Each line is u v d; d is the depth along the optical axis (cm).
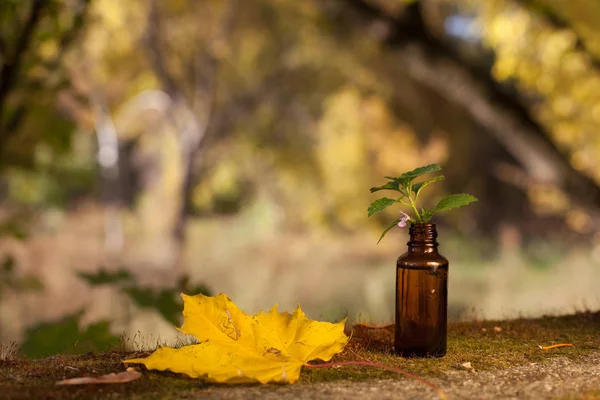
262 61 523
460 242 508
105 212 625
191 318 59
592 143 220
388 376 60
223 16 451
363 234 522
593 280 339
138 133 639
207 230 594
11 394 56
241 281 410
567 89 200
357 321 75
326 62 513
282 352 59
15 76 95
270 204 596
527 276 388
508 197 548
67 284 321
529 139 184
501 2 188
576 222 326
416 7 173
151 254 465
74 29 98
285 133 568
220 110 545
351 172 500
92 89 418
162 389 57
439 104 519
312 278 410
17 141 104
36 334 77
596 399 56
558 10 189
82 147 484
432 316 64
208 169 591
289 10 461
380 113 500
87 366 62
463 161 535
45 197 584
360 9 173
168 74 441
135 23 405
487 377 60
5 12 92
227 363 58
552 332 72
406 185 64
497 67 184
